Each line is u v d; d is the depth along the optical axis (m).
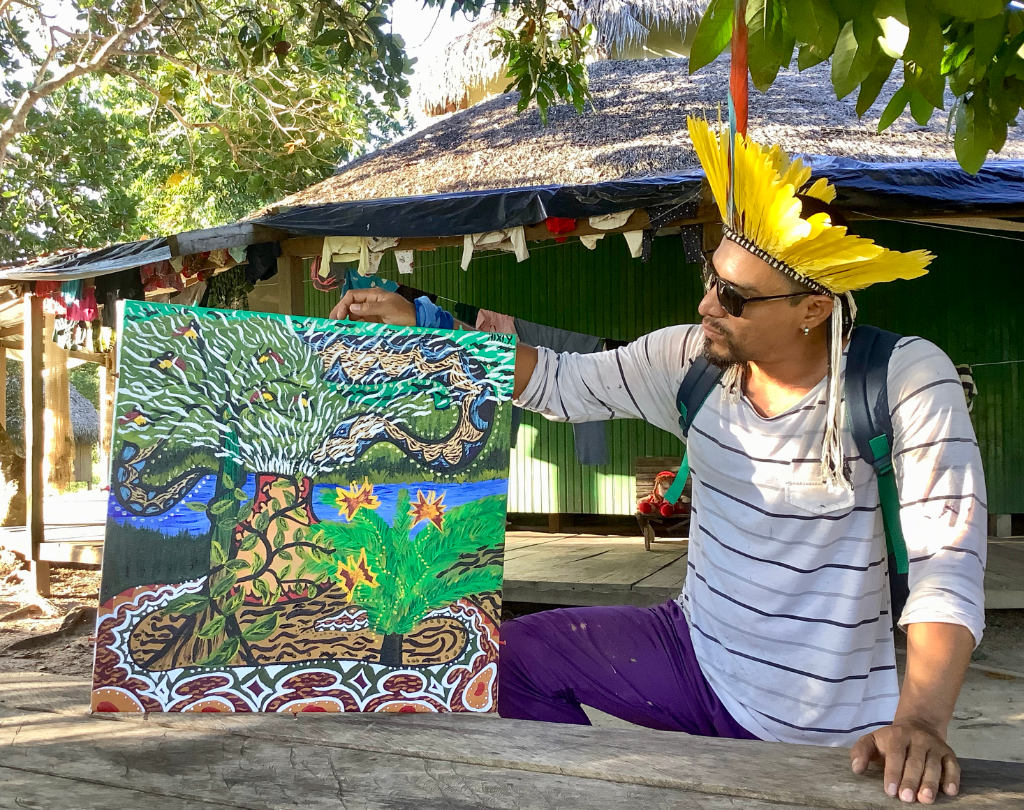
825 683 1.51
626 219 5.29
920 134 6.34
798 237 1.37
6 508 9.59
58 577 8.17
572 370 1.81
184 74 8.90
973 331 7.35
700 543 1.68
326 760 1.20
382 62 5.10
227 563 1.36
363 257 6.13
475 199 5.47
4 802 1.07
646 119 7.18
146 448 1.33
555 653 1.69
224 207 15.98
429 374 1.45
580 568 6.21
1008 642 5.36
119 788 1.12
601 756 1.22
